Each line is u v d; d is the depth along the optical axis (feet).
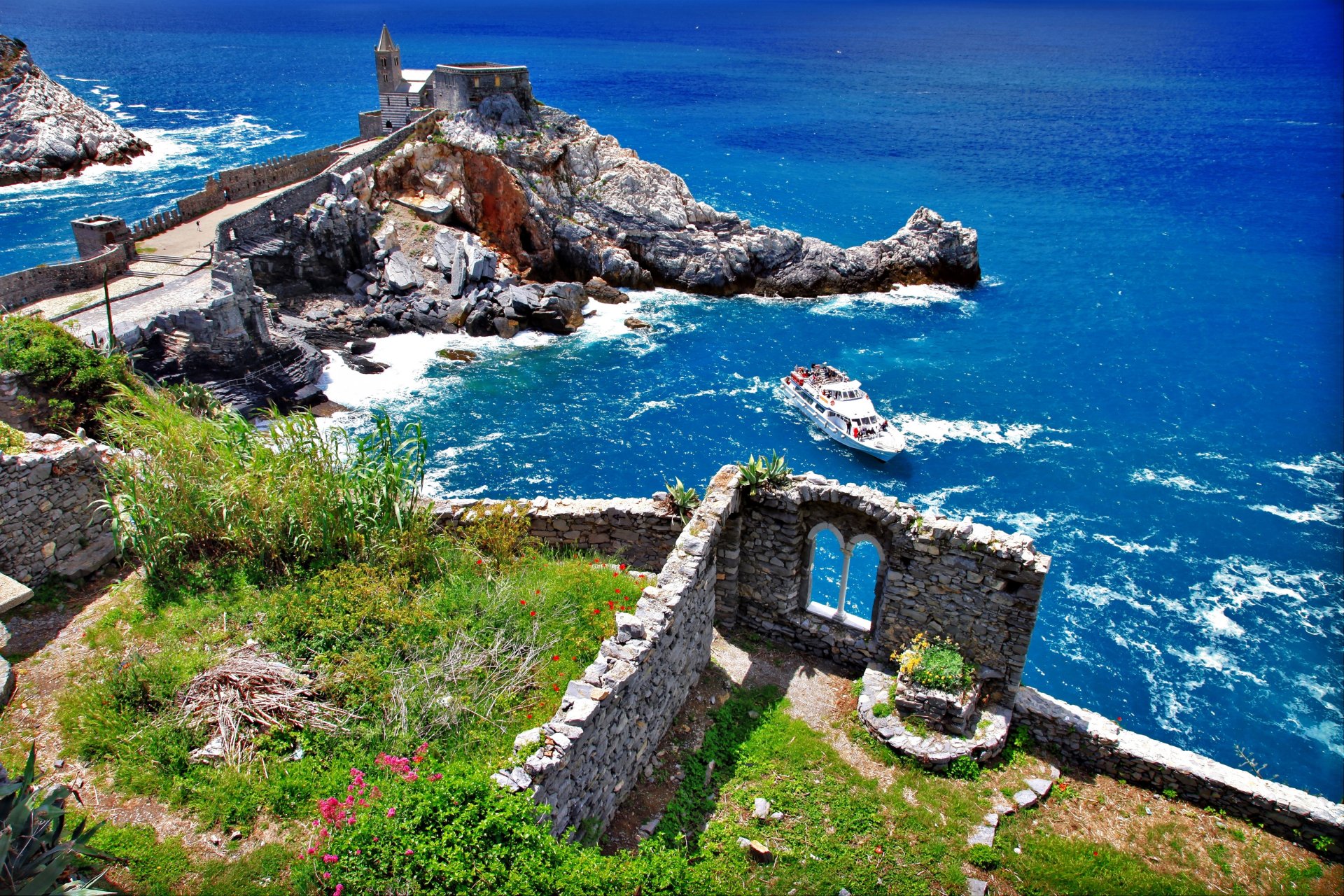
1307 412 195.52
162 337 165.07
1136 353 224.74
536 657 62.03
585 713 49.47
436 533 78.28
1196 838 61.11
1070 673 120.06
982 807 61.36
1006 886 56.24
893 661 72.02
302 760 53.36
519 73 260.42
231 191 233.76
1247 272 280.92
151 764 52.75
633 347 223.92
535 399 196.03
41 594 69.10
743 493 72.38
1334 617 131.64
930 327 240.32
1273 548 148.77
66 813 49.32
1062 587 138.00
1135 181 392.88
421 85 301.22
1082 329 239.50
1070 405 198.29
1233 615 132.16
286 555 71.51
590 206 262.26
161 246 206.18
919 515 66.59
